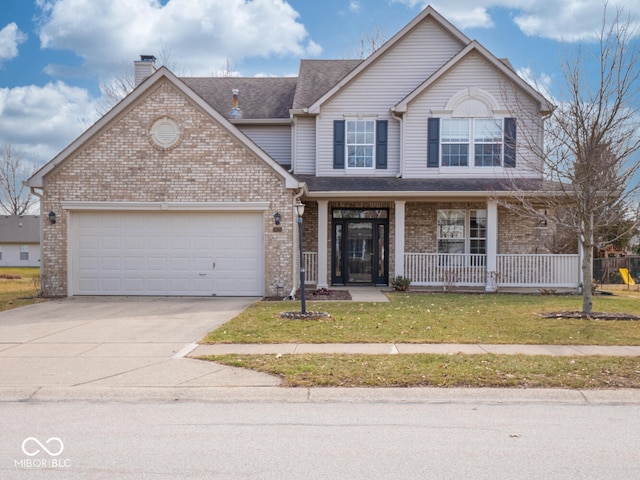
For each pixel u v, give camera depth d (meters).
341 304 13.28
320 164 18.30
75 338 9.09
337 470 4.19
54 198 14.80
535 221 17.91
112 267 15.05
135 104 14.83
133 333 9.54
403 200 16.72
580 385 6.33
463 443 4.76
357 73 18.27
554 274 16.80
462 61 17.61
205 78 22.55
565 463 4.33
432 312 11.82
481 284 16.80
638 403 5.96
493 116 17.48
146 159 14.82
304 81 20.31
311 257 17.53
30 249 52.44
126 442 4.76
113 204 14.78
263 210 14.86
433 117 17.70
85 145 14.80
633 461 4.38
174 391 6.20
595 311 11.98
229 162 14.80
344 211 18.20
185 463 4.32
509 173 16.12
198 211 14.98
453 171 17.64
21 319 11.11
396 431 5.06
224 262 15.12
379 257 18.19
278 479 4.03
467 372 6.75
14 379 6.60
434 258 17.09
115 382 6.48
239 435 4.94
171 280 15.12
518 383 6.39
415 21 18.17
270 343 8.58
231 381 6.51
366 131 18.38
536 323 10.45
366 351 7.97
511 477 4.07
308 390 6.20
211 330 9.79
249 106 20.30
